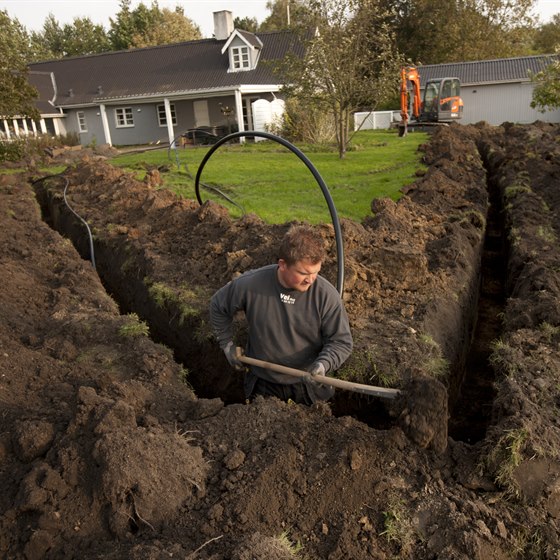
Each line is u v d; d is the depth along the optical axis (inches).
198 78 1074.7
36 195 443.8
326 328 130.0
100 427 110.6
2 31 606.5
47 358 159.8
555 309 169.0
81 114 1177.4
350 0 553.3
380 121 1139.3
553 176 371.6
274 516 102.8
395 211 274.8
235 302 131.2
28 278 227.1
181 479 107.3
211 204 277.0
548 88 534.3
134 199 346.9
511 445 110.1
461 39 1539.1
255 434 120.3
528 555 97.6
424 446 113.3
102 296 214.4
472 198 344.5
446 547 96.1
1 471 111.3
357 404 153.9
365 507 104.0
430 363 157.0
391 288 198.1
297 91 620.4
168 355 164.6
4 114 577.0
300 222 241.1
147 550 91.7
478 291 270.5
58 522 99.4
